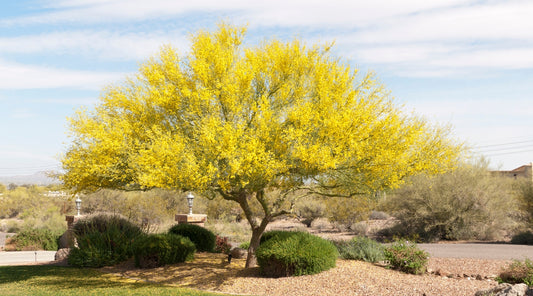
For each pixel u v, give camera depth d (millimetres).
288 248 10055
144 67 10000
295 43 10031
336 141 8828
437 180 19859
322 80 9414
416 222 20141
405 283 9258
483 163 22328
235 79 9727
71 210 29469
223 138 8570
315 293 8672
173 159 8430
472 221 19469
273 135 9203
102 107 10172
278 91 10094
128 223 14727
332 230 26141
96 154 9492
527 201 19469
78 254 12906
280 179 10297
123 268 12062
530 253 14016
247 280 9891
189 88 9750
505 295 6719
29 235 19312
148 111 9891
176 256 12141
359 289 8812
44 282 10469
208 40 9758
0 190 67250
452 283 9438
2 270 12227
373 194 11242
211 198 10523
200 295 8695
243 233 24531
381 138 9148
